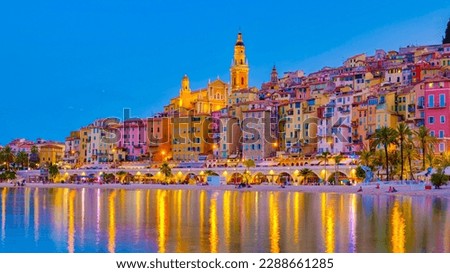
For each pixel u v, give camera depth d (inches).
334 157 7116.1
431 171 5064.0
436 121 6845.5
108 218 2903.5
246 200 4375.0
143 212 3272.6
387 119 7588.6
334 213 3029.0
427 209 3159.5
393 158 6018.7
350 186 5851.4
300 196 4889.3
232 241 2030.0
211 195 5295.3
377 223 2490.2
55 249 1915.6
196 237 2140.7
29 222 2731.3
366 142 7815.0
